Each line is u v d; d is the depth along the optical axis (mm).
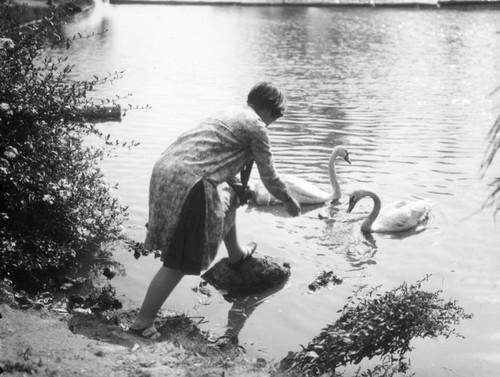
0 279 5691
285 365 4816
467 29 34656
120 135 11938
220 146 5180
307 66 22484
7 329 4504
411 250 7395
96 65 20812
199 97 16219
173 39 28266
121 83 17812
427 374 4941
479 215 8352
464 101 16625
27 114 6258
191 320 5684
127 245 7074
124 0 44219
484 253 7266
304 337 5508
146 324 5074
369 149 11602
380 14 41156
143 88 17219
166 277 5055
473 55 26141
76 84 6996
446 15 41125
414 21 37844
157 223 5055
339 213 8570
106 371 4141
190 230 4977
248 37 29734
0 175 6066
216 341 5242
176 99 15844
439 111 15297
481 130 13211
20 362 4004
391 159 10945
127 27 31828
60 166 6613
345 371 4910
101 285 6195
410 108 15633
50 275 6328
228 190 5523
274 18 37875
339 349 4879
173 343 4883
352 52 26266
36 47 6648
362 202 9023
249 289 6316
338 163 10695
